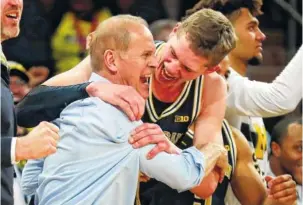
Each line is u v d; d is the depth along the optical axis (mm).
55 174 5949
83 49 13109
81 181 5863
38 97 6285
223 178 6992
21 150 5680
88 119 5906
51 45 12969
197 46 6281
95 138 5875
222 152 6402
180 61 6355
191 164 6055
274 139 8477
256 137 7789
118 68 6059
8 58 12602
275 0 11828
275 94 7219
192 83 6707
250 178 7156
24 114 6293
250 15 7820
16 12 6191
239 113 7391
